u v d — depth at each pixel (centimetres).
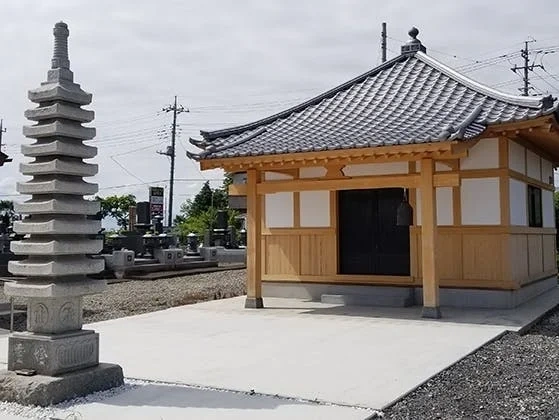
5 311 1202
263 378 628
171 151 4481
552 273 1476
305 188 1124
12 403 546
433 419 507
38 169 590
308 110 1362
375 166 1205
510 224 1127
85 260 604
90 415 512
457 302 1146
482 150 1132
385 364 687
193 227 4034
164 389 595
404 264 1220
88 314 1214
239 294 1530
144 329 943
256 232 1180
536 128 1050
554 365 703
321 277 1278
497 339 854
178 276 2098
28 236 631
